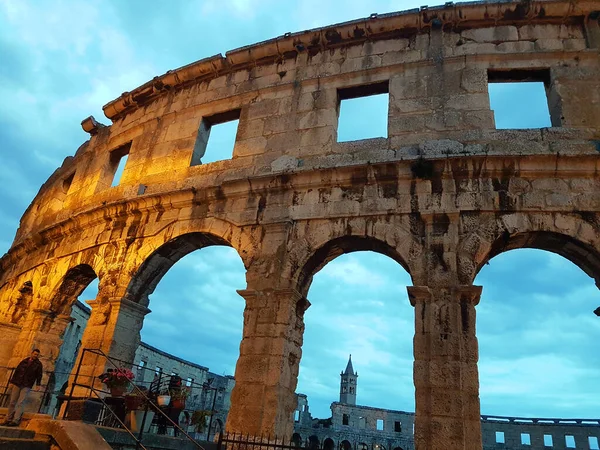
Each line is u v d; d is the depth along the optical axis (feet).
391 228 45.11
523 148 45.19
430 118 49.78
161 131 66.54
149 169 63.98
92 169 75.20
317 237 47.39
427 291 40.83
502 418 188.14
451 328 39.34
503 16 52.29
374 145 50.42
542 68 49.65
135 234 58.39
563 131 45.52
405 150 48.39
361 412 233.35
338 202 48.21
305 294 48.73
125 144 71.67
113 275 57.00
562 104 47.14
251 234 50.42
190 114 65.10
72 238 67.51
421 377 38.47
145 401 40.70
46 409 70.33
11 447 28.14
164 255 57.00
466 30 53.62
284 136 55.57
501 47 51.49
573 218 41.39
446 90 50.70
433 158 45.16
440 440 35.70
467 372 37.63
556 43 50.52
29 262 76.89
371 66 55.36
